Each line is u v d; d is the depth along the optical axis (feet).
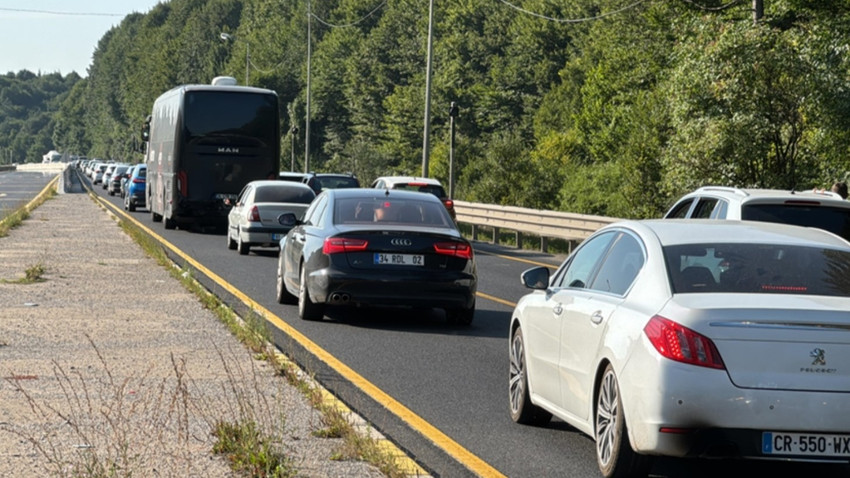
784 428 62.08
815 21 243.60
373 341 130.41
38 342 118.52
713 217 122.93
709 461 77.46
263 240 253.24
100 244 264.31
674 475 73.36
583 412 73.82
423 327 144.36
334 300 141.90
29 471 66.23
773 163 252.42
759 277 67.51
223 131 337.52
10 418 81.35
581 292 77.20
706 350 62.69
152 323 134.82
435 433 82.74
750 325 62.75
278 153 340.80
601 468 70.28
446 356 120.16
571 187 647.56
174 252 259.60
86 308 148.25
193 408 85.61
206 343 119.65
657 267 68.95
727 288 66.54
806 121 240.53
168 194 348.79
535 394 83.87
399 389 100.48
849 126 234.38
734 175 249.14
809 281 67.51
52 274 191.83
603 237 79.92
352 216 147.95
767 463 77.41
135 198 485.97
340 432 77.56
